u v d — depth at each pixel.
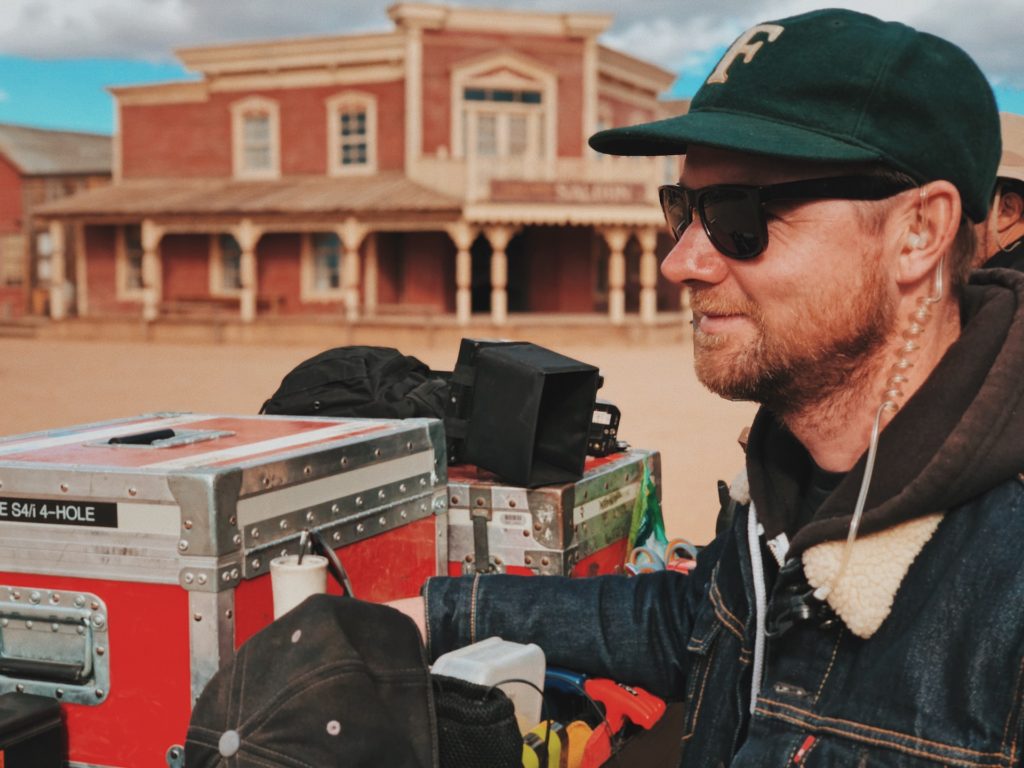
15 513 1.72
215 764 1.35
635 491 2.66
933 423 1.20
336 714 1.31
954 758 1.13
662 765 2.20
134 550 1.65
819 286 1.22
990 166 1.24
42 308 32.56
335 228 24.58
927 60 1.19
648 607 1.77
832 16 1.24
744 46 1.28
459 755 1.42
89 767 1.70
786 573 1.31
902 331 1.25
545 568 2.26
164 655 1.65
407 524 2.13
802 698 1.29
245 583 1.67
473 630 1.83
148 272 26.98
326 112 26.42
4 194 33.84
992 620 1.13
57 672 1.69
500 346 2.41
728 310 1.28
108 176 32.69
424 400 2.50
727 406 13.68
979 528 1.17
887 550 1.20
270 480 1.71
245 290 25.83
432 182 24.70
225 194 26.69
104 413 13.05
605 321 24.69
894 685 1.19
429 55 24.88
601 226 24.53
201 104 27.92
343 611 1.42
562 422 2.35
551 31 25.41
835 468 1.33
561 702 1.93
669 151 1.38
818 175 1.20
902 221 1.22
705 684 1.51
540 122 25.59
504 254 25.64
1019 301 1.25
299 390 2.64
